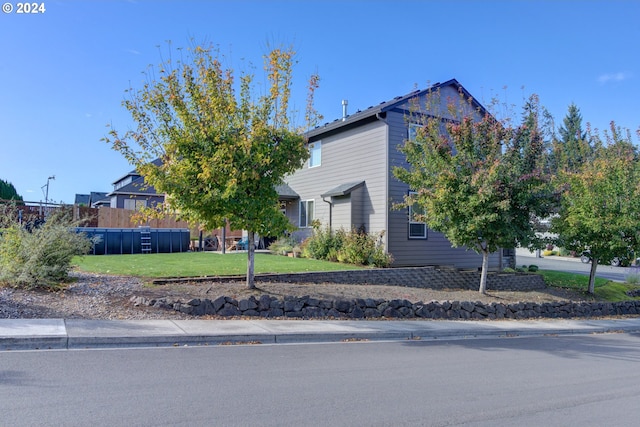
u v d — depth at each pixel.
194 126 10.63
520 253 43.72
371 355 8.05
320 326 9.84
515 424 4.97
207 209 10.91
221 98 10.66
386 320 11.41
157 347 7.73
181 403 5.11
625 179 15.59
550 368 7.77
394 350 8.65
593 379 7.11
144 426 4.43
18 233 11.08
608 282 21.62
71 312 9.04
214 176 10.42
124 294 10.55
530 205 14.02
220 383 5.91
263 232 11.46
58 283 10.81
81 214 24.03
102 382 5.72
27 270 10.27
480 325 11.71
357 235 18.67
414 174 14.51
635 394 6.31
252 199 10.87
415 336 10.19
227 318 10.00
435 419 4.99
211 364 6.82
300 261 18.09
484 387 6.37
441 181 13.77
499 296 14.99
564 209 16.44
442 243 20.31
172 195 10.69
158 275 13.09
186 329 8.59
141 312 9.55
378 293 13.16
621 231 15.82
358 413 5.06
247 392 5.61
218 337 8.33
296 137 11.27
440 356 8.30
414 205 19.28
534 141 14.05
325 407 5.20
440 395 5.88
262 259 18.53
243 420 4.69
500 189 13.58
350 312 11.38
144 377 6.02
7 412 4.65
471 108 19.25
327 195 20.44
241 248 25.88
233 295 10.91
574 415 5.34
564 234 16.00
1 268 10.52
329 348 8.48
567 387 6.56
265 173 11.24
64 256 11.21
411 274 17.09
